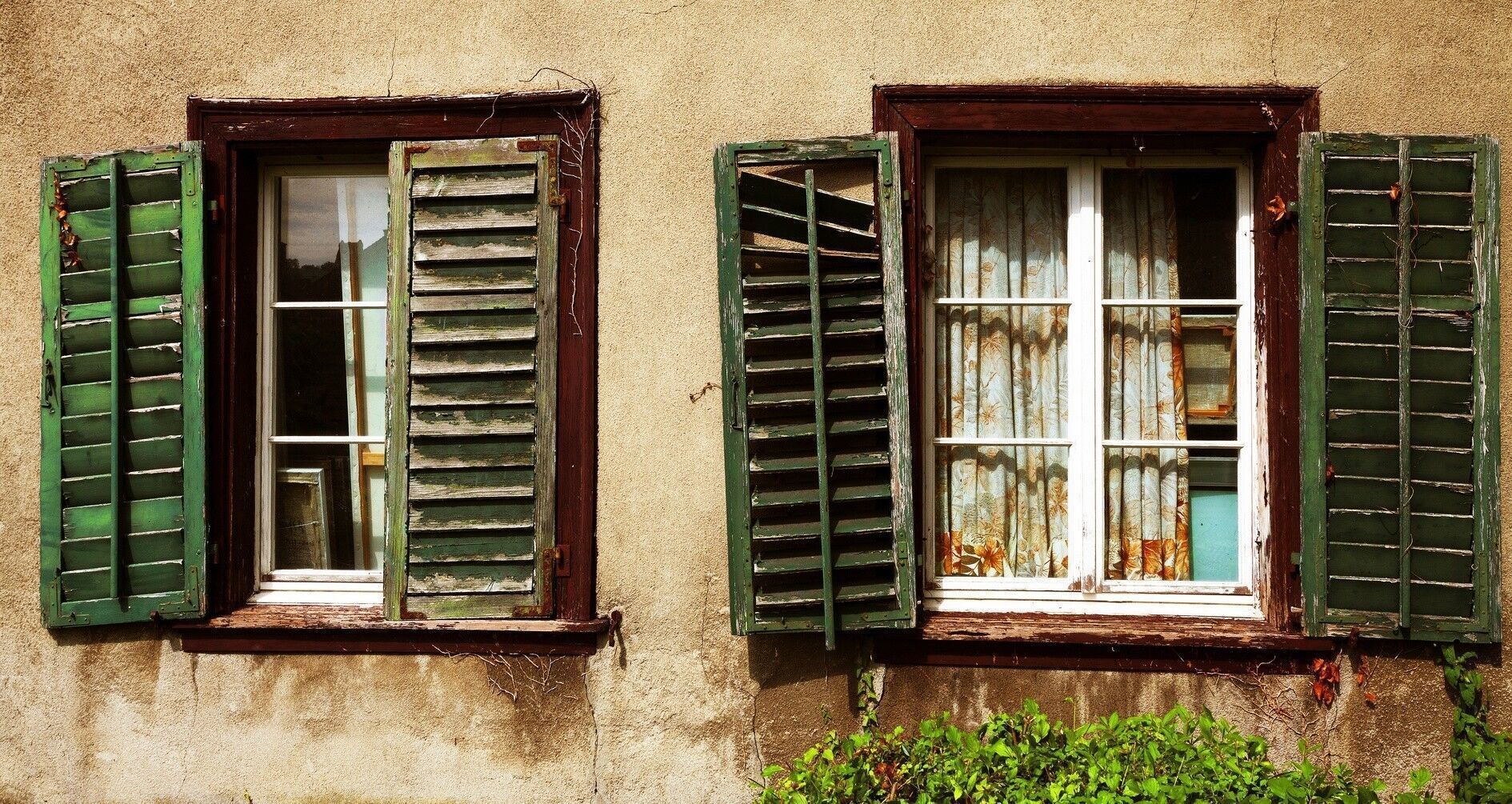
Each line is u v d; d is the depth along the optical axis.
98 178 3.22
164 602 3.19
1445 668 3.10
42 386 3.22
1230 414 3.30
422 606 3.18
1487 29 3.17
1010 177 3.37
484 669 3.21
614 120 3.25
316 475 3.43
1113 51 3.19
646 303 3.22
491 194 3.20
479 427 3.18
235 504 3.28
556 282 3.20
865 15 3.22
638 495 3.21
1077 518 3.25
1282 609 3.13
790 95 3.22
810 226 3.02
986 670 3.16
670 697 3.20
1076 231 3.30
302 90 3.29
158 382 3.20
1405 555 3.03
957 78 3.20
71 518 3.21
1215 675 3.13
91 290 3.21
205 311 3.21
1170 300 3.27
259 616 3.24
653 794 3.20
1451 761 3.10
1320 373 3.06
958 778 2.89
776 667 3.19
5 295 3.31
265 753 3.24
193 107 3.29
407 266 3.20
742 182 3.10
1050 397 3.33
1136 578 3.30
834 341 3.09
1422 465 3.05
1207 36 3.19
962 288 3.35
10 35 3.34
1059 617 3.22
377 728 3.22
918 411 3.18
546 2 3.27
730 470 3.08
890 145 3.09
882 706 3.16
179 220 3.22
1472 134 3.09
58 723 3.28
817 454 3.05
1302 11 3.19
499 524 3.18
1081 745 2.94
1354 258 3.07
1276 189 3.16
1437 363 3.06
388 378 3.19
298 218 3.48
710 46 3.24
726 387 3.08
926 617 3.22
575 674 3.21
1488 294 3.05
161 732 3.26
